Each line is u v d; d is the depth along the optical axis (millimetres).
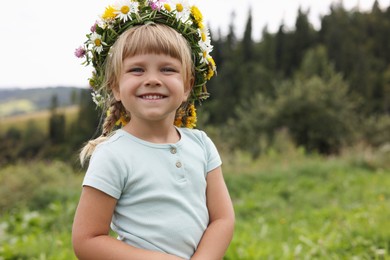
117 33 1969
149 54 1840
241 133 25156
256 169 11219
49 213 7602
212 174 2035
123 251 1746
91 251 1760
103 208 1789
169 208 1824
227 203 2016
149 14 1945
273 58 59938
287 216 7336
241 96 47812
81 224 1780
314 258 4570
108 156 1815
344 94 26359
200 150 2033
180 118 2193
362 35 61250
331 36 57312
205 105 46625
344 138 24500
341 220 6246
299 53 59656
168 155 1887
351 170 11141
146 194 1811
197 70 2076
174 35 1905
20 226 6582
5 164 10258
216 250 1886
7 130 47906
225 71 52812
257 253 4555
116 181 1797
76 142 43312
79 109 45344
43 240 5273
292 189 9305
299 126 24750
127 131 1914
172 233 1807
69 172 9984
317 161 11789
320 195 8742
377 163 11555
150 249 1788
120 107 2072
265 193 9250
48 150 43688
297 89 25312
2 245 5363
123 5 1947
